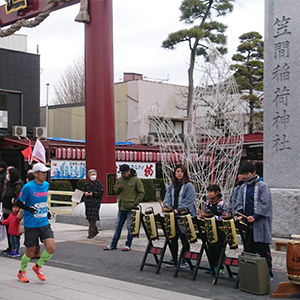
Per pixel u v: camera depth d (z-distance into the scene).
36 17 16.59
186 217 7.61
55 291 6.84
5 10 18.17
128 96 33.78
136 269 8.62
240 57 33.53
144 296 6.61
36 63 26.91
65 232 13.77
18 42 31.58
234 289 7.11
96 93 15.24
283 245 10.32
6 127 25.66
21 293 6.70
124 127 33.94
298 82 10.77
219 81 14.27
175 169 8.56
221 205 7.97
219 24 29.45
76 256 9.90
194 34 28.20
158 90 34.34
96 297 6.52
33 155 10.44
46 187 7.43
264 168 11.30
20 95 26.27
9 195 9.72
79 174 25.23
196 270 7.70
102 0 15.38
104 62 15.30
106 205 14.81
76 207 16.00
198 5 29.05
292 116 10.83
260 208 7.22
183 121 35.69
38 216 7.29
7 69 25.73
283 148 10.94
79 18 15.28
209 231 7.27
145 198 27.80
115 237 10.66
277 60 11.12
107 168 15.08
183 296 6.63
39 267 7.44
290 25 10.94
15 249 9.74
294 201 10.60
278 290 6.65
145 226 8.55
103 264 9.07
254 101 32.31
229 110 14.45
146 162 28.14
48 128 37.69
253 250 7.45
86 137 15.41
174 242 8.41
